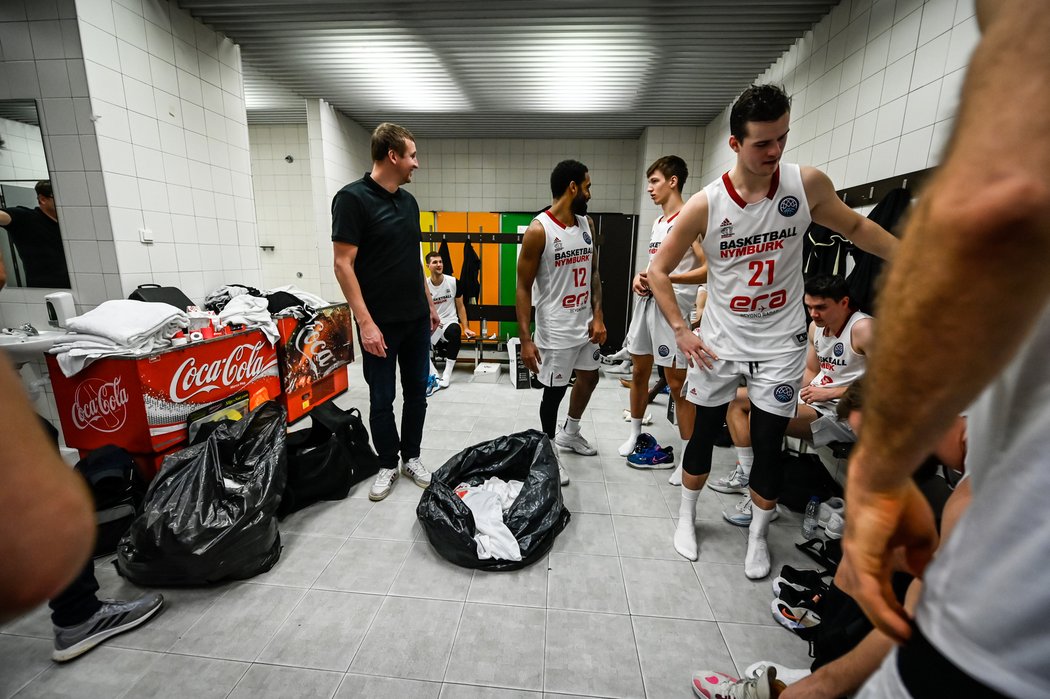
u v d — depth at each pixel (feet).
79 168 7.89
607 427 10.19
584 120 16.66
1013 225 0.67
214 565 4.82
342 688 3.91
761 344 4.96
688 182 17.39
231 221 11.09
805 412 6.74
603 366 15.71
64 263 8.23
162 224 9.12
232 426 5.94
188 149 9.75
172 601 4.84
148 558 4.77
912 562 1.35
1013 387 1.01
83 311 8.32
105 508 5.60
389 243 6.42
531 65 12.20
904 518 1.22
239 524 4.95
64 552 0.91
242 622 4.59
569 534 6.13
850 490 1.21
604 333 7.86
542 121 16.83
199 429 6.92
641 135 18.19
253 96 14.99
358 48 11.39
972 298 0.76
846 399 4.95
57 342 6.71
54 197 7.98
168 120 9.21
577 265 6.98
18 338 6.92
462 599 4.94
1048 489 0.93
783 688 3.42
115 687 3.90
